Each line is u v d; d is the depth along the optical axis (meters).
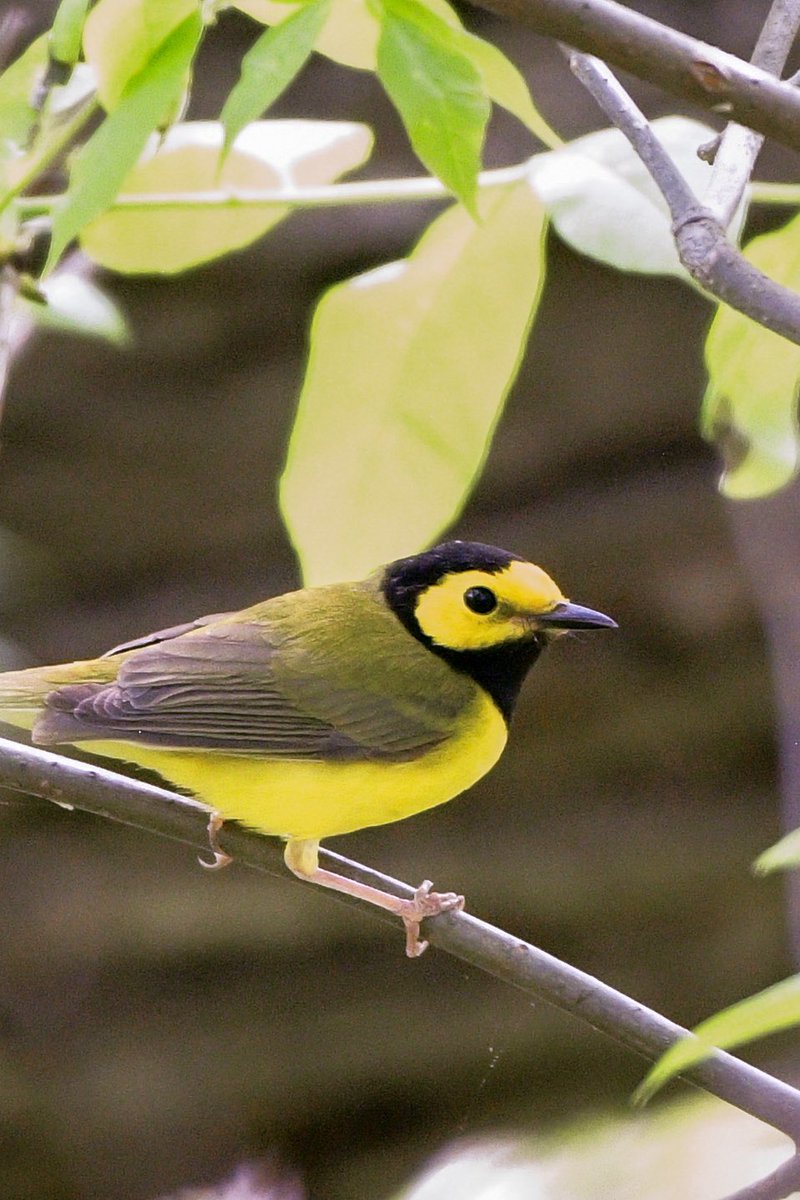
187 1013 13.44
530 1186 7.15
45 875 13.02
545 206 6.02
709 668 13.07
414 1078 13.66
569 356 13.04
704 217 4.51
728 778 13.27
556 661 13.13
